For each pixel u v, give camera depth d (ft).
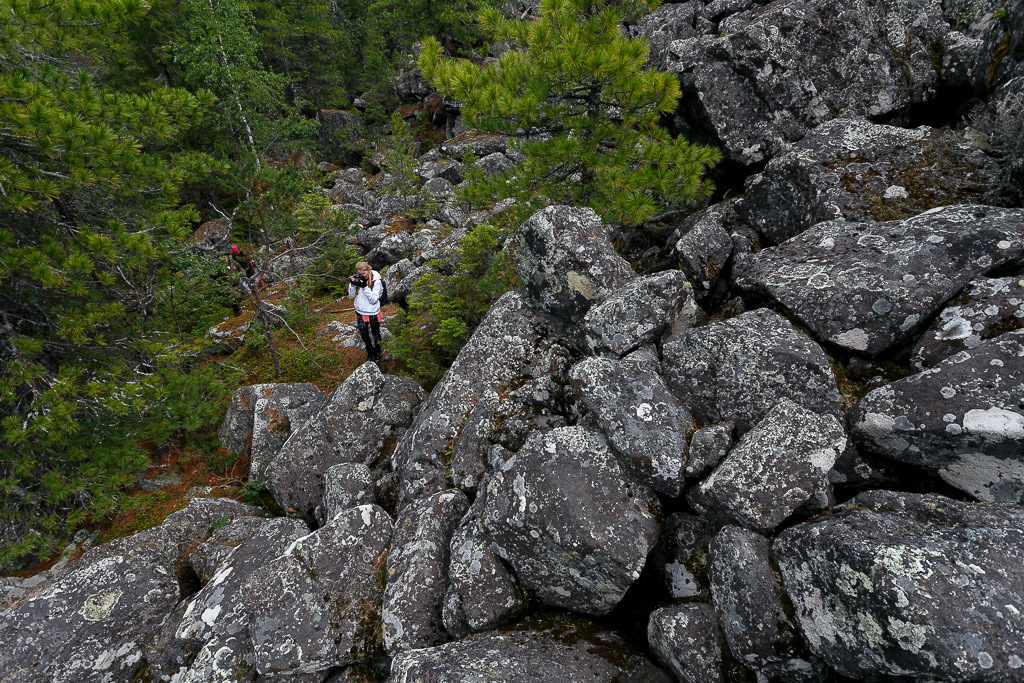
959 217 17.21
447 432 22.81
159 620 19.04
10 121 21.11
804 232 20.44
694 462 14.66
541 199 27.53
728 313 20.27
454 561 16.38
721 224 24.52
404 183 62.44
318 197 40.88
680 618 13.01
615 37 24.38
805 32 26.00
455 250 34.83
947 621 9.34
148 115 25.96
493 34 26.61
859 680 10.91
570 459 15.72
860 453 14.40
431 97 86.48
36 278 22.67
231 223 37.32
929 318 15.55
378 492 23.03
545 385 21.43
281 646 16.14
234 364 40.40
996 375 12.40
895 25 25.88
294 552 17.84
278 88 64.39
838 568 10.55
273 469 25.70
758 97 26.99
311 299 49.75
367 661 16.70
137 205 29.94
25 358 24.99
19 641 17.46
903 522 11.18
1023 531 10.56
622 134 25.73
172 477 29.58
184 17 62.75
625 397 16.35
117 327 29.94
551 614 15.61
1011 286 14.30
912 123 26.76
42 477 23.97
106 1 25.20
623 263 22.38
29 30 23.71
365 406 26.84
